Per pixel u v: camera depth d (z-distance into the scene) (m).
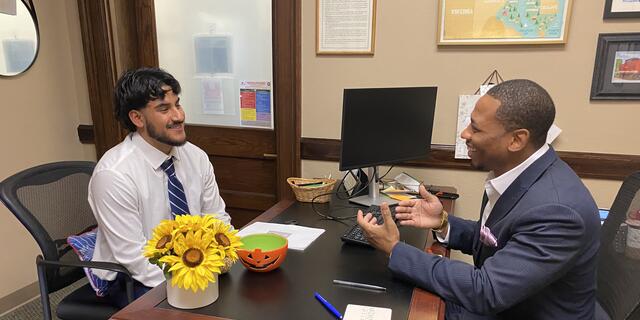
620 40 1.87
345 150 1.68
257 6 2.39
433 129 2.19
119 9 2.59
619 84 1.92
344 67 2.24
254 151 2.58
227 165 2.66
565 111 2.01
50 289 1.51
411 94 1.86
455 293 1.05
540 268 0.98
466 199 2.21
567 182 1.05
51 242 1.43
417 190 2.06
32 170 1.54
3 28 2.29
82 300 1.50
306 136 2.39
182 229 1.01
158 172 1.55
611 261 1.30
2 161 2.34
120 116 1.51
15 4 2.33
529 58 2.00
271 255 1.17
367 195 1.98
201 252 0.99
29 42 2.43
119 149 1.52
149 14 2.58
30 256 2.50
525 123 1.04
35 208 1.47
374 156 1.79
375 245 1.22
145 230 1.52
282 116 2.37
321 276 1.19
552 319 1.11
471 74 2.08
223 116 2.61
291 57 2.28
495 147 1.09
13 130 2.38
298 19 2.23
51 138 2.62
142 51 2.66
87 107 2.76
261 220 1.66
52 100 2.60
